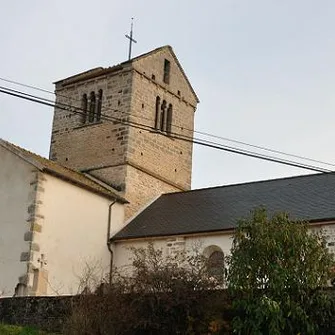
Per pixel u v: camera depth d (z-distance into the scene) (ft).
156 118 108.47
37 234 79.41
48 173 82.89
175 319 54.90
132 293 56.03
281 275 51.06
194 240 83.51
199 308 54.49
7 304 65.41
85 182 90.43
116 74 106.63
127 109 103.09
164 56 112.47
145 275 56.34
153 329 55.42
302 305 51.44
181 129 113.19
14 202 82.02
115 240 90.12
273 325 49.21
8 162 84.53
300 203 84.12
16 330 58.90
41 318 62.75
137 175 101.35
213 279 56.80
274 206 85.61
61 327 60.18
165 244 85.51
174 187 109.29
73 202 86.02
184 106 115.14
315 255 52.95
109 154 102.58
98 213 90.02
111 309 55.77
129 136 101.65
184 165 112.57
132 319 55.16
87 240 86.79
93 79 109.50
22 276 77.61
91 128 106.73
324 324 51.67
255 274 52.26
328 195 84.28
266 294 51.37
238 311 53.62
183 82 115.75
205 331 53.52
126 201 95.30
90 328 55.52
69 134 109.19
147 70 107.86
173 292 54.90
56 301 62.69
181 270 56.75
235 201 92.48
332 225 75.05
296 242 52.90
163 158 107.86
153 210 98.58
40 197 80.94
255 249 52.80
